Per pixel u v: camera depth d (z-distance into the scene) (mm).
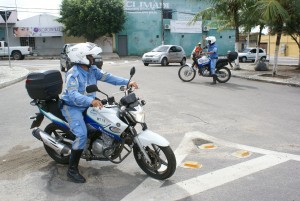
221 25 25578
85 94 4598
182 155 5492
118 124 4355
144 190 4281
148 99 10336
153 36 43406
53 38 41031
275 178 4547
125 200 4035
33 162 5289
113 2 38031
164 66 24500
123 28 39875
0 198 4145
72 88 4395
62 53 20984
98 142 4605
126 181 4555
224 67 14148
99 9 36906
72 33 38219
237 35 20578
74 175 4574
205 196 4082
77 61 4445
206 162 5172
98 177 4699
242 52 34812
